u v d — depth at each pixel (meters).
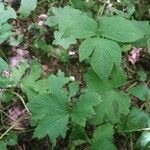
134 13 0.41
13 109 0.34
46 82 0.32
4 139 0.31
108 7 0.41
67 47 0.35
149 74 0.38
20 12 0.37
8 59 0.37
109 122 0.30
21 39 0.38
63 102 0.28
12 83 0.32
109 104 0.30
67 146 0.32
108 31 0.30
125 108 0.30
